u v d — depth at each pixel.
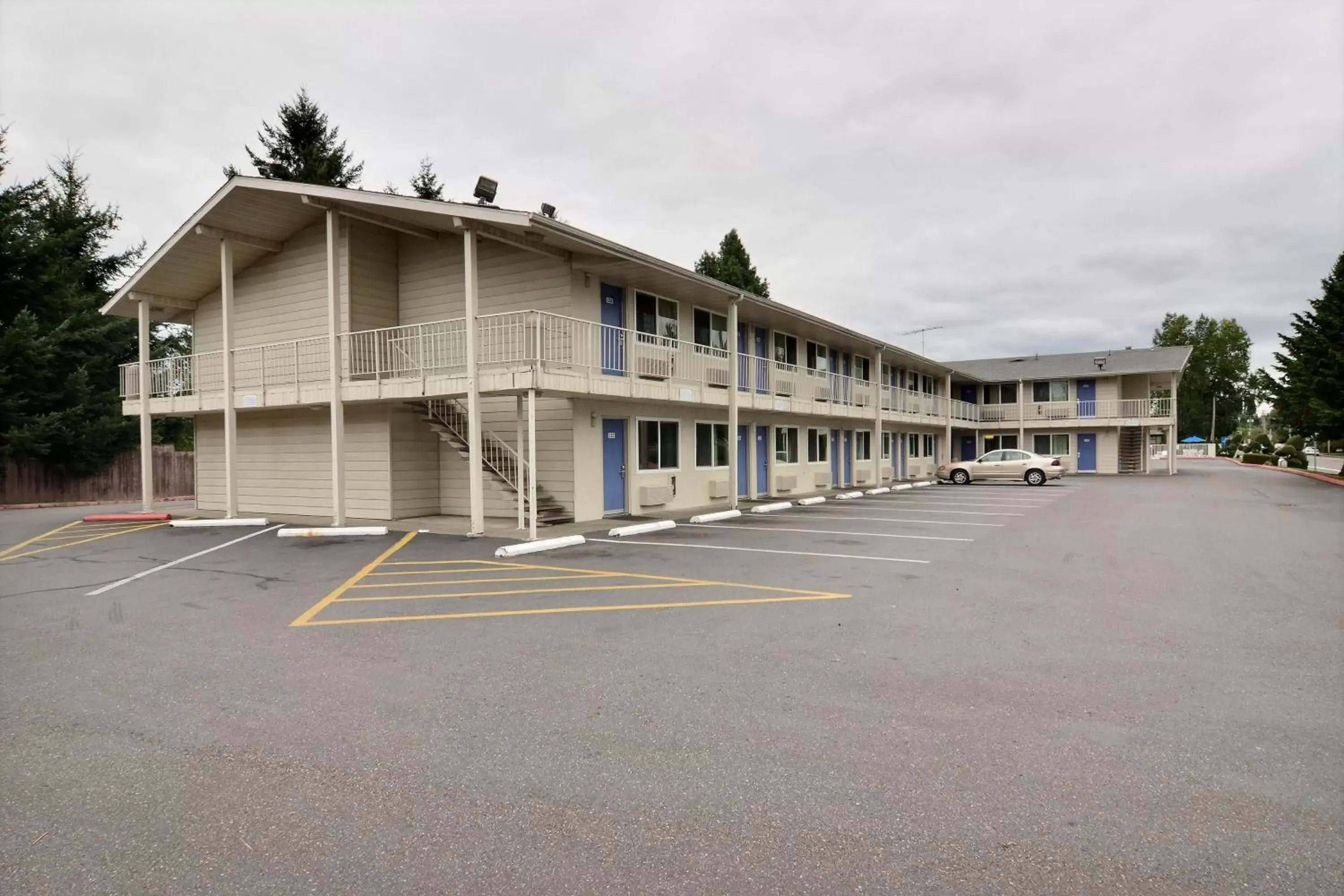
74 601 8.57
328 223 15.24
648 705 4.97
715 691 5.24
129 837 3.39
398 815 3.56
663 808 3.59
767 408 20.97
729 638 6.63
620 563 10.92
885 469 32.75
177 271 18.91
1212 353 90.69
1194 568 10.21
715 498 20.52
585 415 16.25
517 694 5.21
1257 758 4.10
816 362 27.08
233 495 17.33
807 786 3.81
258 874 3.08
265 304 18.95
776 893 2.91
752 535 14.24
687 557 11.44
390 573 10.26
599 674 5.63
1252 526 15.34
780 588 8.94
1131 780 3.84
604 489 16.88
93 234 33.84
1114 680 5.42
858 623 7.18
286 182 15.02
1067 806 3.58
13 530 16.55
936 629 6.93
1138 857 3.14
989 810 3.54
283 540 13.97
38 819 3.56
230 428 17.22
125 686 5.49
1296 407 33.97
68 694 5.34
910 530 14.91
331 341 15.28
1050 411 41.38
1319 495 24.09
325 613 7.81
